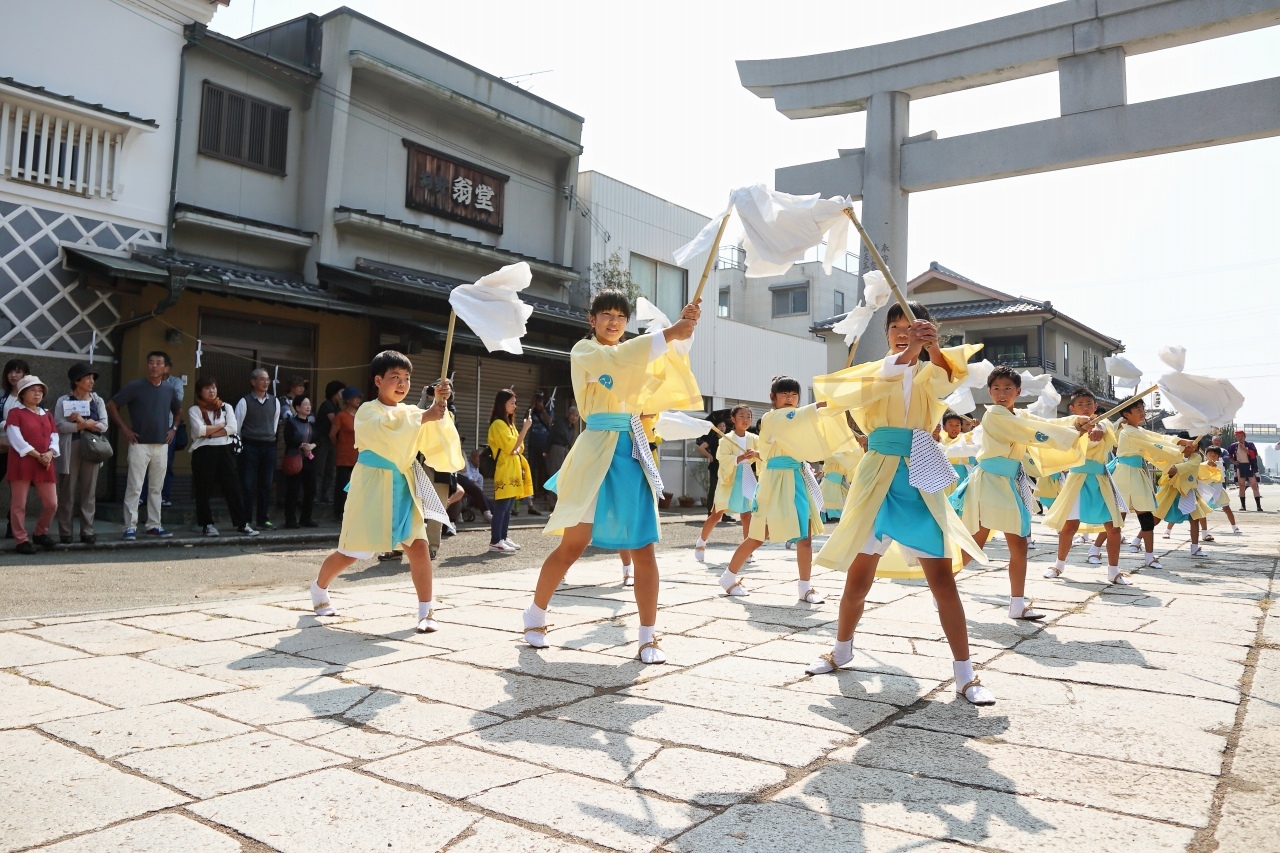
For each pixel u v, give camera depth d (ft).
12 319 29.68
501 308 13.67
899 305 11.10
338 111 38.40
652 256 58.13
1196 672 11.68
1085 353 95.50
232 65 36.60
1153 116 34.55
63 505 25.02
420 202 43.06
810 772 7.93
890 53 39.65
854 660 12.41
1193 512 27.96
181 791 7.30
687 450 58.54
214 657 12.28
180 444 29.94
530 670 11.68
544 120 49.88
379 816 6.82
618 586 20.15
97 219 31.91
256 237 36.42
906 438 11.02
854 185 40.98
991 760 8.25
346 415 31.91
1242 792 7.43
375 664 11.93
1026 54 36.83
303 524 31.99
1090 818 6.88
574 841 6.40
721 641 13.75
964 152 38.37
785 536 17.57
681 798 7.27
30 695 10.18
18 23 30.12
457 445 15.64
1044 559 26.55
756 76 42.93
